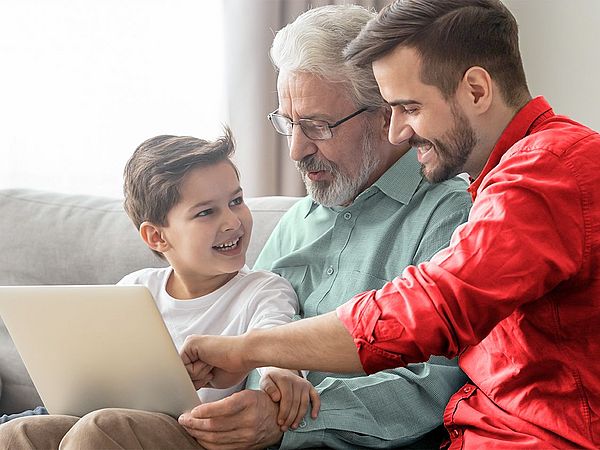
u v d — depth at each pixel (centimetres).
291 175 323
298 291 173
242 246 172
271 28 314
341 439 140
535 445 121
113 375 135
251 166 321
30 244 211
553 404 122
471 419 132
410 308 110
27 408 200
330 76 161
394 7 124
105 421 123
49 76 312
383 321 112
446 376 149
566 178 113
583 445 118
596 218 113
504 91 124
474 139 124
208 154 171
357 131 164
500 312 109
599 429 118
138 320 125
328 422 137
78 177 317
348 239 169
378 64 124
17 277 210
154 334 125
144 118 320
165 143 176
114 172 320
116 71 316
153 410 137
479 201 115
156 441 126
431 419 145
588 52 315
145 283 182
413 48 121
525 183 112
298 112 164
